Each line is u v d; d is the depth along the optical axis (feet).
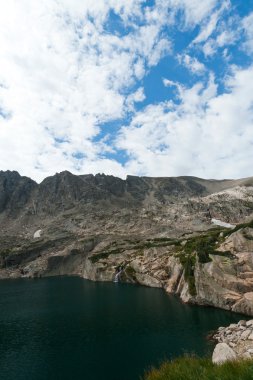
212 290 281.95
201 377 45.68
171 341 188.34
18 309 309.22
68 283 521.24
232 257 291.79
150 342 189.57
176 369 52.13
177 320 237.66
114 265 554.05
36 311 297.74
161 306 293.43
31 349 190.49
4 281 608.60
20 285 520.42
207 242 364.58
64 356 176.35
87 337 208.03
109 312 278.26
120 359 167.22
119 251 599.16
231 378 42.09
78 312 285.02
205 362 55.72
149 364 157.69
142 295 362.12
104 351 180.34
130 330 217.56
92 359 169.89
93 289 433.48
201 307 281.74
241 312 252.01
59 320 258.57
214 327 212.43
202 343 180.04
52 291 432.25
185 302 303.27
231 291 271.69
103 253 611.06
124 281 495.41
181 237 635.25
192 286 309.63
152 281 438.40
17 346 196.85
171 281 387.75
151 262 480.23
